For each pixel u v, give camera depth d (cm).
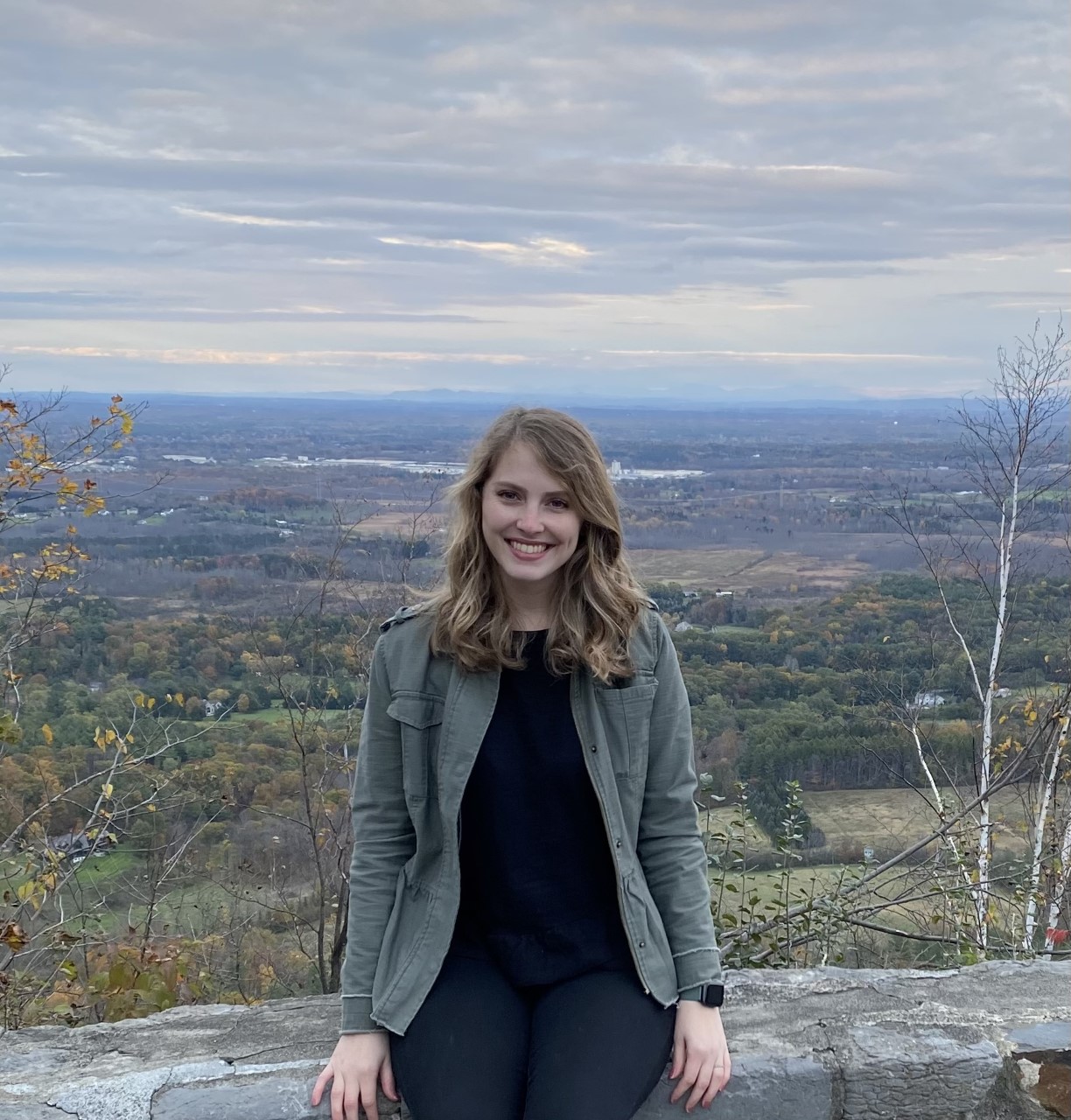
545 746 182
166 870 510
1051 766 595
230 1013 236
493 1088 167
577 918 185
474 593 182
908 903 477
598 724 183
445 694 185
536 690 184
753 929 394
